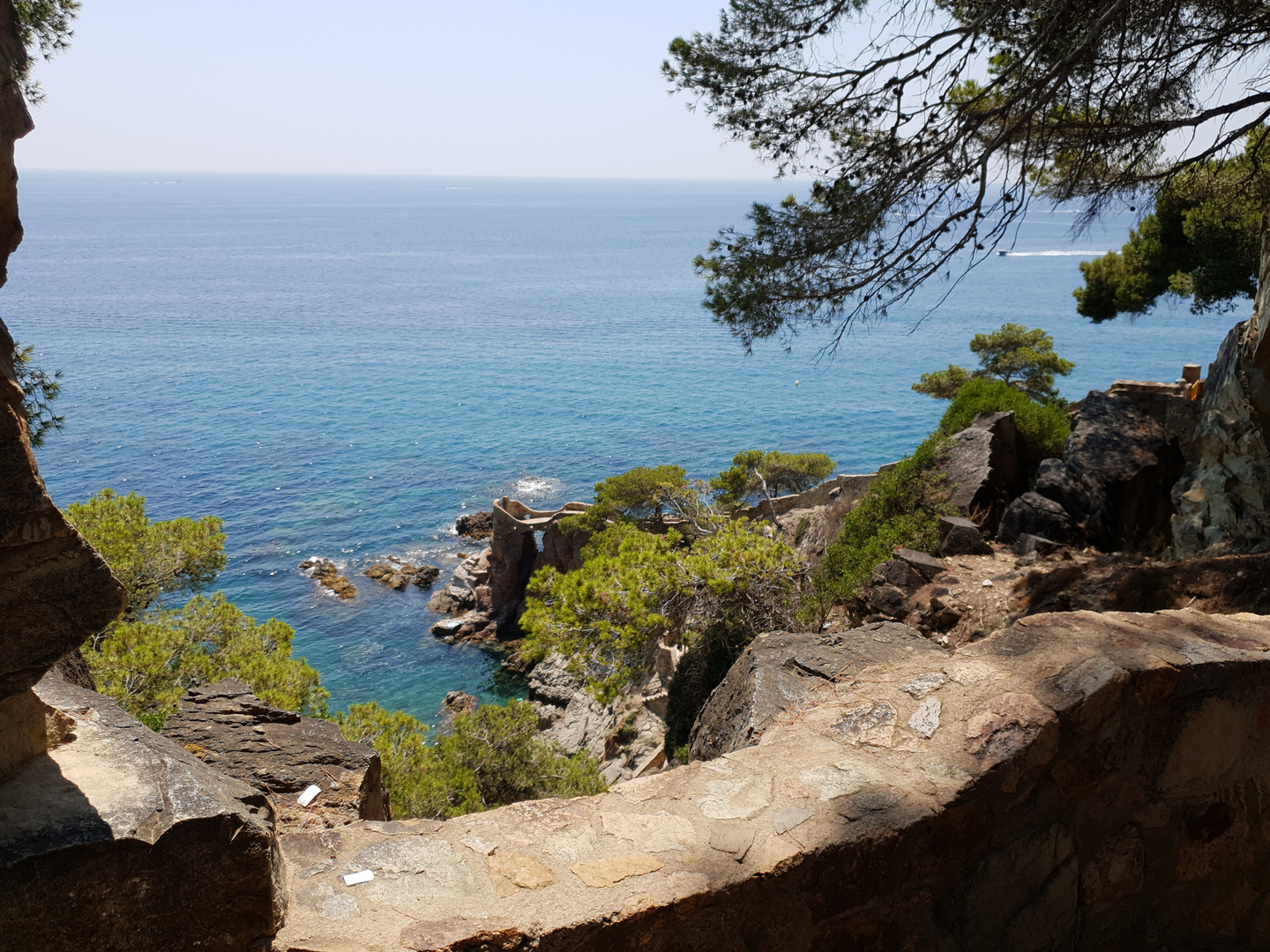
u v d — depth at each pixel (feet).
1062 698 11.41
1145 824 12.00
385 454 285.02
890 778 10.90
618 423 331.57
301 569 188.96
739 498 142.92
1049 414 54.54
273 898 8.43
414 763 41.42
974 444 50.78
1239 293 61.72
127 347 473.26
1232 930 12.84
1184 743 12.01
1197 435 36.70
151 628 42.04
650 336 554.87
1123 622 13.99
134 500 53.62
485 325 588.09
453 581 172.55
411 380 412.77
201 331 536.83
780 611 53.57
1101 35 27.91
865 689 13.28
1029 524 43.32
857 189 32.83
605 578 56.90
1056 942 11.55
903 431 314.35
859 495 68.39
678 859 9.68
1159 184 37.09
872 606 38.68
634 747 87.15
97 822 7.94
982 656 13.32
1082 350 454.81
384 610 169.68
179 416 328.90
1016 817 11.05
